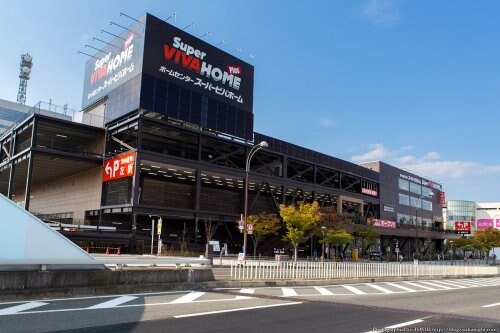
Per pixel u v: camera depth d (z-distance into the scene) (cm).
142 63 5038
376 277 2564
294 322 984
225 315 1048
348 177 8200
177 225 6100
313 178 7194
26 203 4800
